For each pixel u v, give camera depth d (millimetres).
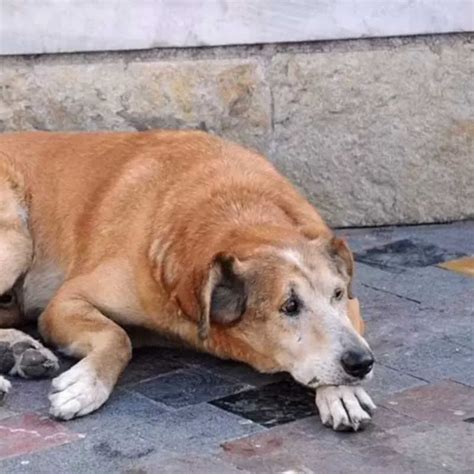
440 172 10156
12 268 8094
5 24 9273
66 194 8180
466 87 10055
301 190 9992
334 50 9805
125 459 6367
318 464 6301
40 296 8281
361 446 6520
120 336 7453
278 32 9648
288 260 6996
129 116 9586
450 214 10258
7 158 8281
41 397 7188
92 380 7031
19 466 6297
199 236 7324
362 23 9766
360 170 10039
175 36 9508
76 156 8305
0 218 8086
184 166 7934
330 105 9867
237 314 7082
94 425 6805
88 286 7719
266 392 7270
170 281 7332
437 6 9852
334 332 6789
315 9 9664
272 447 6516
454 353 7789
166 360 7785
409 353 7789
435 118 10047
